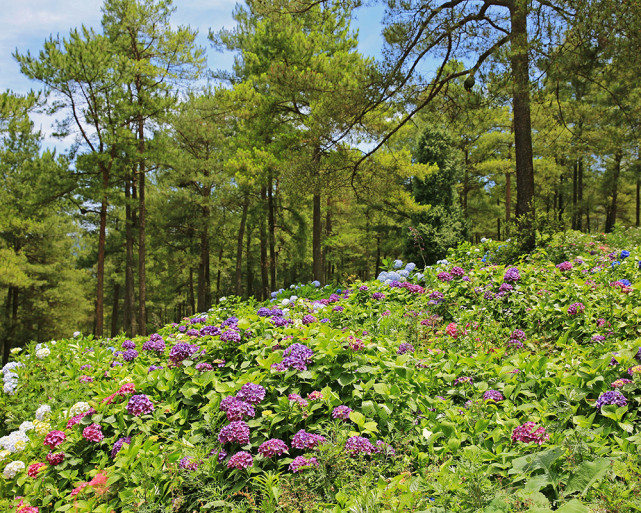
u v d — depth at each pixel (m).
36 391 5.14
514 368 3.78
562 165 26.09
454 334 4.76
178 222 24.25
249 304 8.37
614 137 14.74
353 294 6.41
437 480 2.52
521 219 8.94
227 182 21.09
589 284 5.39
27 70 15.52
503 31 10.27
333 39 17.45
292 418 3.33
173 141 20.67
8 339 24.78
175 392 3.95
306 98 15.66
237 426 3.15
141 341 6.91
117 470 3.09
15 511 3.02
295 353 3.76
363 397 3.51
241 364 4.17
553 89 9.96
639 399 3.04
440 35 10.61
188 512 2.88
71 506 2.98
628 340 4.20
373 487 2.66
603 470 2.27
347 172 13.76
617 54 8.79
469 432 3.14
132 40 18.36
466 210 29.03
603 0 8.07
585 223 37.69
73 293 27.00
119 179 19.25
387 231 27.62
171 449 3.28
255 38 16.94
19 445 3.59
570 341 4.58
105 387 4.30
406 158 15.81
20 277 20.98
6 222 20.78
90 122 16.94
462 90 11.09
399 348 4.41
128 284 21.23
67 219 25.30
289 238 25.33
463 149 26.41
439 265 7.69
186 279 29.44
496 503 2.22
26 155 22.48
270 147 16.78
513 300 5.57
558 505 2.35
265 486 2.82
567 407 3.16
